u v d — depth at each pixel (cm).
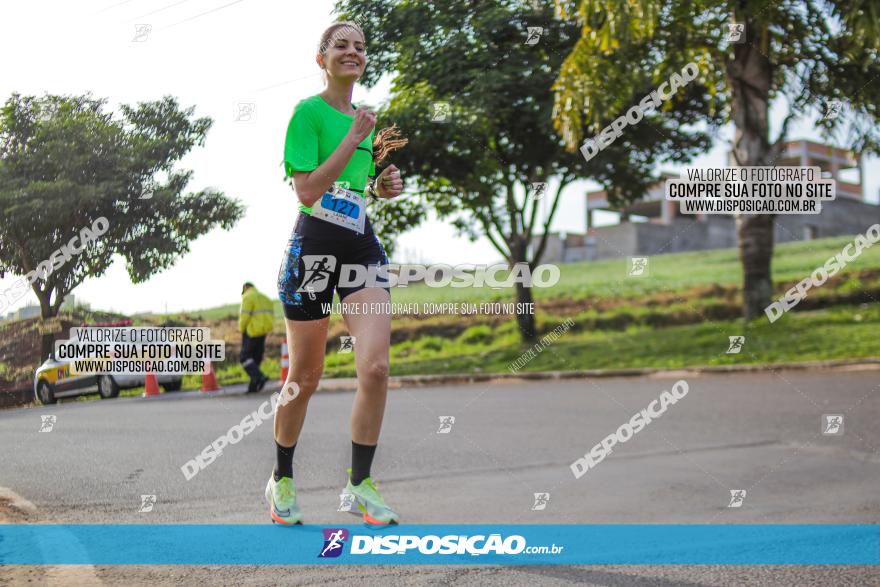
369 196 329
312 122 231
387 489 300
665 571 201
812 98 474
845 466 345
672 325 778
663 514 261
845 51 457
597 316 789
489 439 416
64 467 309
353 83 240
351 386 574
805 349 682
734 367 680
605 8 436
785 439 411
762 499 283
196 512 255
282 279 235
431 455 371
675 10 449
